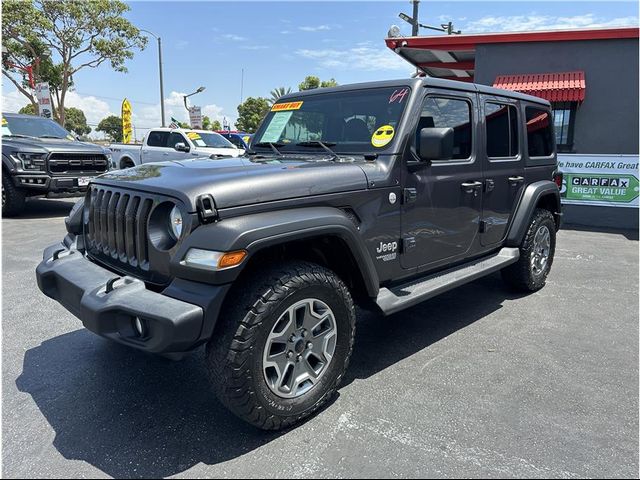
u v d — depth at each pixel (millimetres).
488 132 4270
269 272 2561
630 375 3340
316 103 3918
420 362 3521
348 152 3484
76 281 2732
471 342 3895
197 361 3502
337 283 2773
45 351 3639
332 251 3006
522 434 2637
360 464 2381
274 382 2580
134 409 2873
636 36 9352
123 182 2852
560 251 7426
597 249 7578
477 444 2543
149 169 3068
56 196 9594
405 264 3471
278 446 2527
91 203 3166
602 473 2326
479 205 4164
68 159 9414
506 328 4203
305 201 2723
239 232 2348
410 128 3377
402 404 2936
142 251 2643
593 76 9844
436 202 3648
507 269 4992
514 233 4652
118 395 3027
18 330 4031
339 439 2584
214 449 2504
